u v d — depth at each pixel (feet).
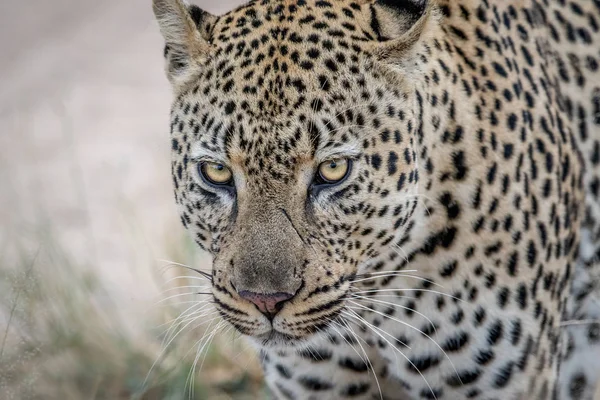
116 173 61.93
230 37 29.71
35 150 65.36
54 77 75.72
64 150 65.05
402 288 31.73
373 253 30.37
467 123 30.96
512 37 33.45
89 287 46.98
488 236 31.24
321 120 28.35
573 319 35.91
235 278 29.07
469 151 30.91
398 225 29.99
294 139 28.32
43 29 83.35
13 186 61.11
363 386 34.37
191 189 30.14
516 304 31.78
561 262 33.09
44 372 44.32
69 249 52.49
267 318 29.63
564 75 35.55
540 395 32.81
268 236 28.68
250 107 28.48
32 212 58.18
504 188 31.30
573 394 37.11
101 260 53.42
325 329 30.14
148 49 78.74
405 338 32.58
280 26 29.30
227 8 73.26
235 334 34.32
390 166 29.22
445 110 30.60
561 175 33.06
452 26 32.12
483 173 31.04
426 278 31.53
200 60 29.71
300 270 28.91
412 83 29.45
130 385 44.24
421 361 32.76
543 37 35.06
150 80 74.13
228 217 29.76
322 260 29.22
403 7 30.19
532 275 31.89
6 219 56.65
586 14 36.78
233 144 28.66
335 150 28.58
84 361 45.19
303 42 28.86
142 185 60.80
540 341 32.45
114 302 48.80
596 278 35.76
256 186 28.84
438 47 30.91
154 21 34.47
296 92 28.35
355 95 28.68
